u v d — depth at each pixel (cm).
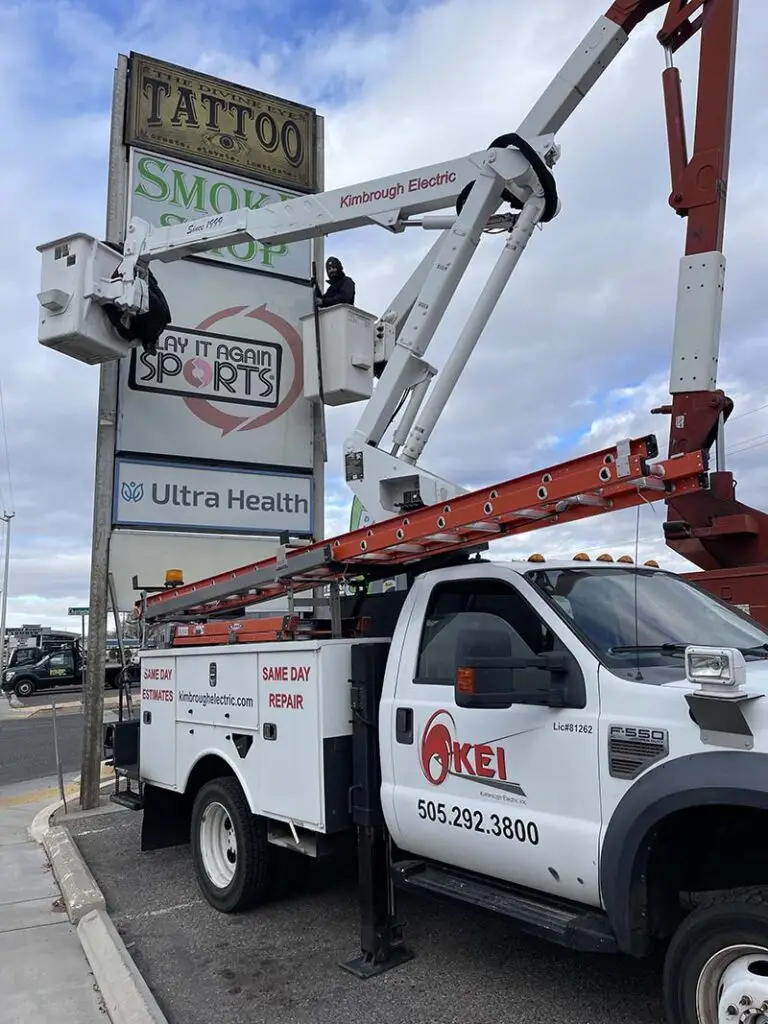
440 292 638
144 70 983
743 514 623
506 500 361
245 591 557
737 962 275
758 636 398
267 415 1009
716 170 607
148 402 939
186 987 417
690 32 627
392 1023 365
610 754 313
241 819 505
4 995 417
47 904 563
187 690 569
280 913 516
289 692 460
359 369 866
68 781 1109
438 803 383
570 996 380
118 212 952
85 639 895
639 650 345
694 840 320
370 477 619
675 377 609
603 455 322
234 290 1008
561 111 649
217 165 1016
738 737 274
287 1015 379
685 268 611
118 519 909
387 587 532
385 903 425
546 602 361
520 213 634
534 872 342
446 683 393
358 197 714
